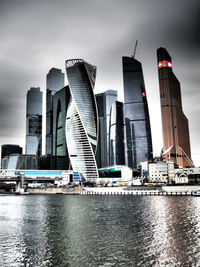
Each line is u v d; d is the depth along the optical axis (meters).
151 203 133.25
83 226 72.50
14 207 132.25
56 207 129.00
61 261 43.53
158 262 41.91
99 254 46.53
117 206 125.56
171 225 69.81
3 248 51.06
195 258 43.16
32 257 45.69
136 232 62.62
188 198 161.00
